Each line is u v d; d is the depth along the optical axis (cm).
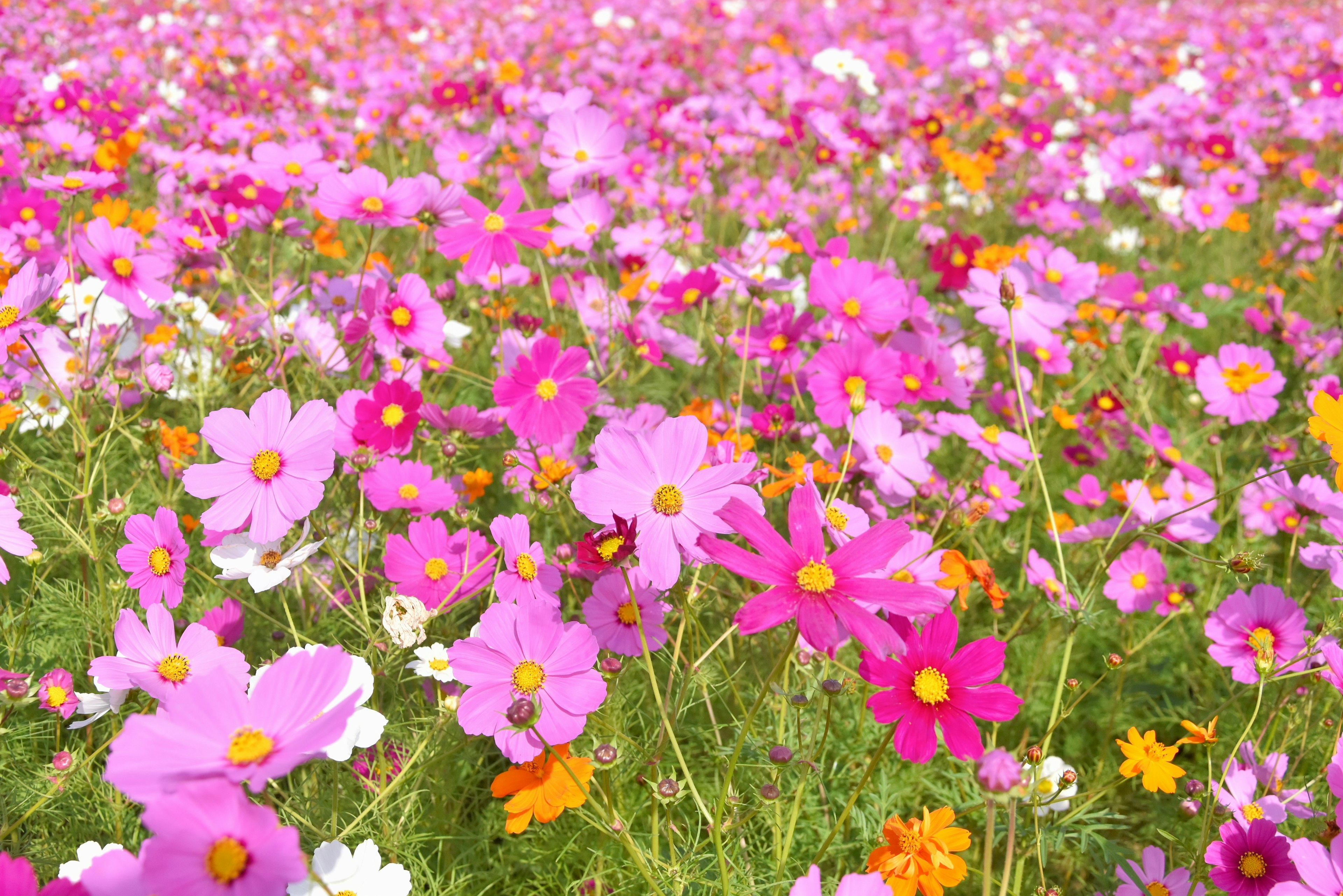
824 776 92
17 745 88
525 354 115
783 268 183
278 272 145
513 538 89
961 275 137
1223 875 82
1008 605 115
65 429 114
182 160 157
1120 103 359
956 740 76
